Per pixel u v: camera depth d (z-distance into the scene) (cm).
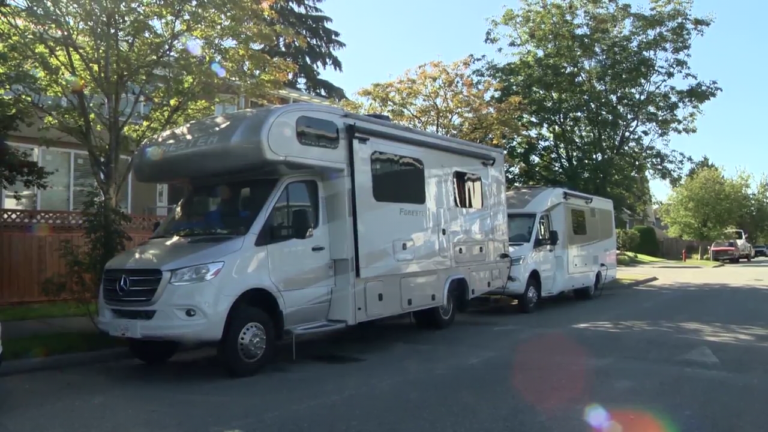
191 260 720
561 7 2098
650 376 764
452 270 1089
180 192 1850
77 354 855
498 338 1045
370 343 1005
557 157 2195
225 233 788
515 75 2127
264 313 783
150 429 567
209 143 801
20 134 1505
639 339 1030
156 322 711
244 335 759
